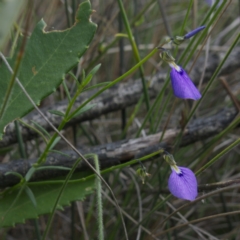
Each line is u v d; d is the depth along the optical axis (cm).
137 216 63
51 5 67
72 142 67
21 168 56
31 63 54
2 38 45
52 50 53
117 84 63
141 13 66
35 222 58
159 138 58
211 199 67
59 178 57
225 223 67
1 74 54
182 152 64
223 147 68
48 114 60
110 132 74
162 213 61
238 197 68
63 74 53
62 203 55
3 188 57
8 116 53
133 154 57
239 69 70
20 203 56
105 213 65
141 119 72
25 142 62
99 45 65
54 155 57
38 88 53
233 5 90
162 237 64
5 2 45
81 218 62
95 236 64
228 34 89
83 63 66
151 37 86
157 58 81
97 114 62
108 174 63
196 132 59
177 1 93
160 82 64
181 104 73
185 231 65
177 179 52
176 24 88
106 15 74
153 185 63
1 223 55
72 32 53
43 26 54
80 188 56
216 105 76
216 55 65
